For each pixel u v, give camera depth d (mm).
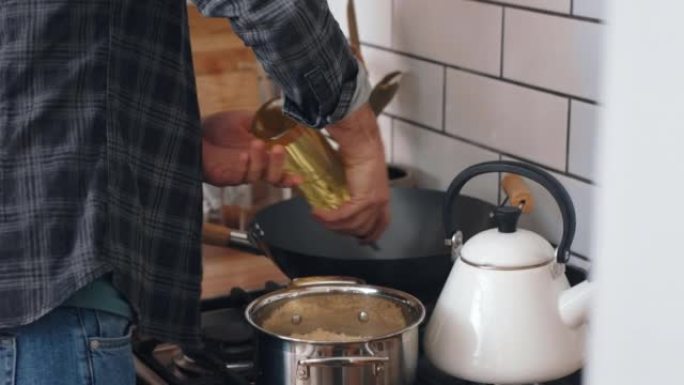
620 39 536
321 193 1474
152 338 1471
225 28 2053
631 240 545
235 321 1651
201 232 1344
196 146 1314
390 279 1534
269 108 1591
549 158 1710
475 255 1348
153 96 1272
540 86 1707
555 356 1322
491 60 1797
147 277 1290
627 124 538
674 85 522
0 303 1230
